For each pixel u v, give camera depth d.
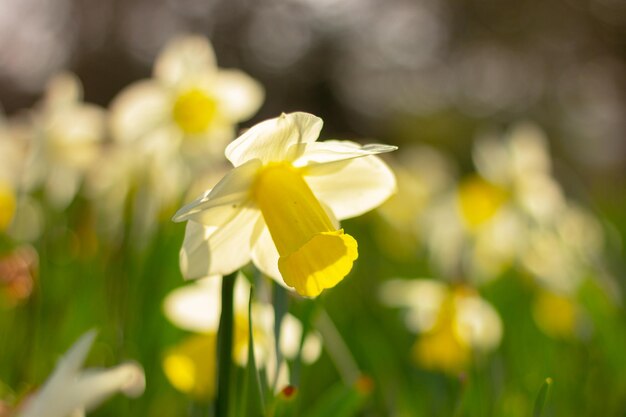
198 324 0.44
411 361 0.53
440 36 5.29
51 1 4.03
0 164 0.77
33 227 0.75
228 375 0.37
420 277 0.90
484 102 4.84
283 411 0.40
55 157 0.74
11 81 3.89
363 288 0.83
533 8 5.03
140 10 4.50
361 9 5.46
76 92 0.76
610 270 0.66
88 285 0.64
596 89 4.82
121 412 0.50
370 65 5.38
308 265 0.38
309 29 5.41
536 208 0.74
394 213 1.01
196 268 0.38
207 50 0.69
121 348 0.50
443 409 0.50
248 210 0.38
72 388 0.34
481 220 0.74
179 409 0.52
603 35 4.88
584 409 0.53
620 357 0.54
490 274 0.75
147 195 0.59
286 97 5.39
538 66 5.01
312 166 0.39
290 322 0.44
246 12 5.26
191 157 0.68
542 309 0.63
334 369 0.57
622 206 1.56
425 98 4.59
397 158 1.38
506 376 0.55
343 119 5.38
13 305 0.54
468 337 0.52
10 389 0.48
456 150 3.15
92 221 0.72
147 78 4.53
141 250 0.56
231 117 0.70
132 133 0.68
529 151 0.77
